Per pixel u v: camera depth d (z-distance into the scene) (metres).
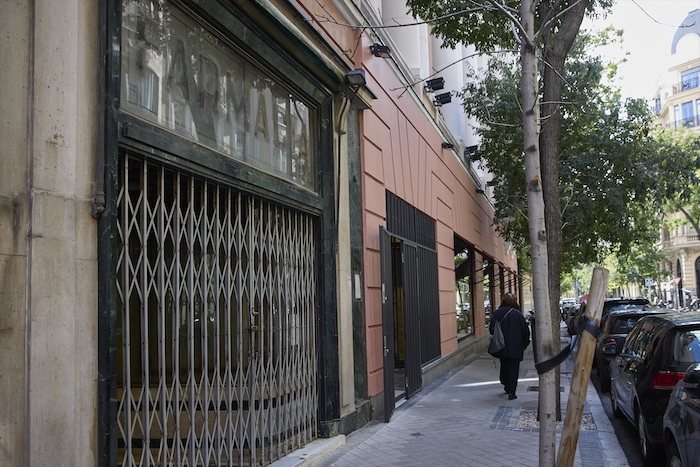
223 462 5.50
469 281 21.59
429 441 7.36
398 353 12.60
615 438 7.72
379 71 10.10
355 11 9.02
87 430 3.62
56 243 3.47
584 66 14.68
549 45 8.38
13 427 3.16
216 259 5.27
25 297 3.27
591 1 9.52
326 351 7.37
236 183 5.57
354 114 8.83
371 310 9.04
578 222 15.84
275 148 6.67
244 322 5.93
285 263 6.69
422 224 13.20
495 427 8.11
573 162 15.80
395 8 13.82
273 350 6.38
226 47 5.75
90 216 3.74
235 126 5.84
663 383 6.27
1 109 3.23
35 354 3.28
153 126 4.42
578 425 3.43
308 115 7.66
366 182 9.08
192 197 4.96
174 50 4.94
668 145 17.20
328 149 7.81
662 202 16.86
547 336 3.76
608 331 12.31
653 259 44.59
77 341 3.59
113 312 3.83
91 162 3.78
